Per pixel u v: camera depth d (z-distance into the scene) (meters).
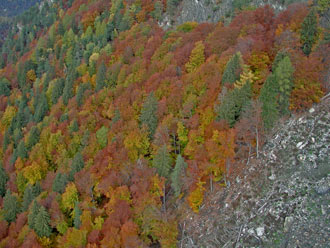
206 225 57.19
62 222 67.69
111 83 109.56
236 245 51.78
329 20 83.38
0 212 79.25
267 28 93.44
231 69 74.44
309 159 55.19
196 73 82.62
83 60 133.50
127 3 146.62
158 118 79.62
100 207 70.19
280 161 57.62
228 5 117.00
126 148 75.06
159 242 58.78
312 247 45.69
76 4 187.25
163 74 91.81
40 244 66.06
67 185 73.25
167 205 64.38
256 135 61.16
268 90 61.59
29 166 87.69
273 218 51.44
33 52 167.38
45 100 123.56
